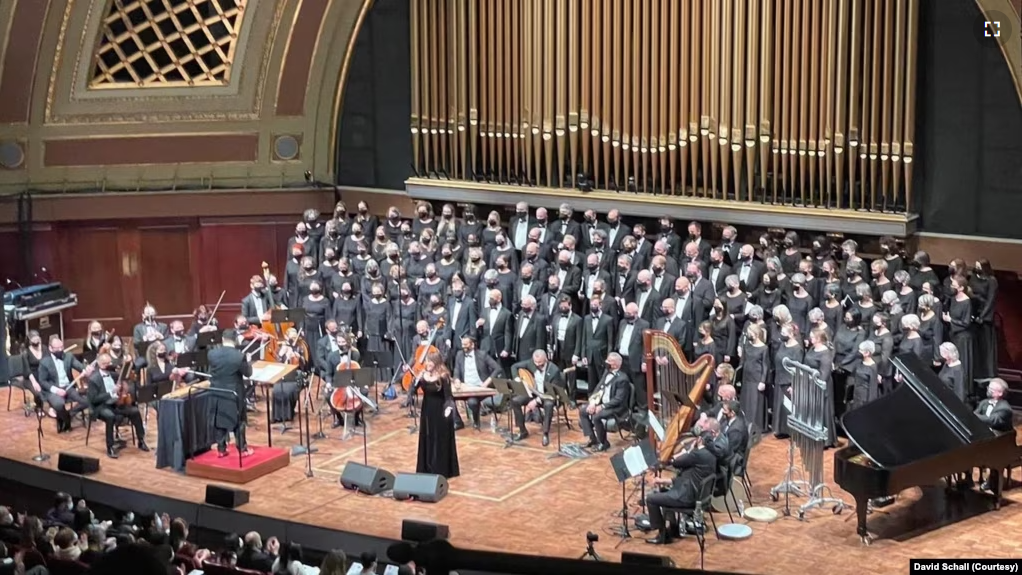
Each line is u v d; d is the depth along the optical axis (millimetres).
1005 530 14469
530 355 19000
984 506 15109
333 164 23875
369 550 14578
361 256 21250
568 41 21172
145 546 3053
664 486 14375
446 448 16312
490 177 22500
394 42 23031
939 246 18922
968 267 18641
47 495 17062
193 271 23641
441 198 22719
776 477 16266
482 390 17359
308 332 20516
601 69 21000
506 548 14344
